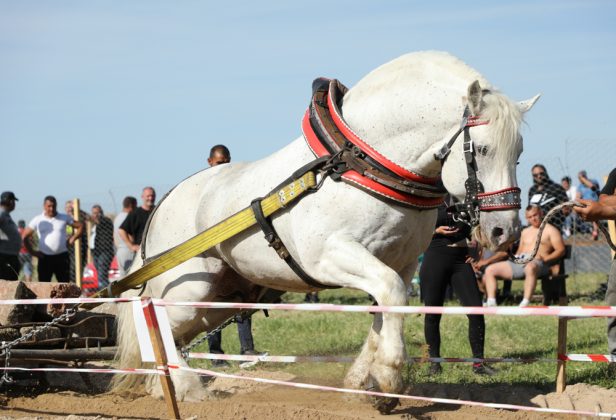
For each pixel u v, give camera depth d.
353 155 5.10
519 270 12.53
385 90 5.21
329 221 5.18
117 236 13.84
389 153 5.13
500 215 4.77
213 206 6.02
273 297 6.52
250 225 5.56
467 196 4.85
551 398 6.05
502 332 10.18
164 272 6.21
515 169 4.85
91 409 5.88
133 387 6.37
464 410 5.74
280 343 9.98
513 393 6.39
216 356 5.85
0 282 6.55
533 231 12.47
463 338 9.56
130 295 6.56
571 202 4.97
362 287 5.04
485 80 4.99
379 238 5.14
